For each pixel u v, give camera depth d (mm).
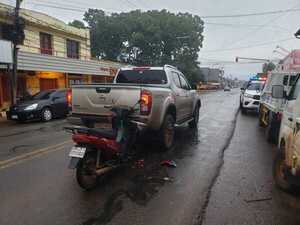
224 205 4500
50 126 12836
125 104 6363
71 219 4078
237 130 11188
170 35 51906
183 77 9719
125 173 5961
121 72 8586
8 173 5977
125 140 5824
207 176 5781
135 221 4020
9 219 4082
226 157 7188
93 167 5227
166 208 4398
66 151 7773
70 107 6969
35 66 19516
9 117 14398
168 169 6219
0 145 8609
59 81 23688
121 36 52500
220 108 20938
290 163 4656
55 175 5848
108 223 3965
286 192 5004
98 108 6617
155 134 7398
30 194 4918
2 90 19297
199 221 4016
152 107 6453
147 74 8305
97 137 5109
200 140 9172
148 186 5266
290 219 4074
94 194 4922
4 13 19578
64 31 25750
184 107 9336
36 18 22797
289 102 5520
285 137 5117
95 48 54875
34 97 15695
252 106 17172
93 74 26281
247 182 5465
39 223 3975
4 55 16500
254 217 4125
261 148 8164
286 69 9891
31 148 8164
